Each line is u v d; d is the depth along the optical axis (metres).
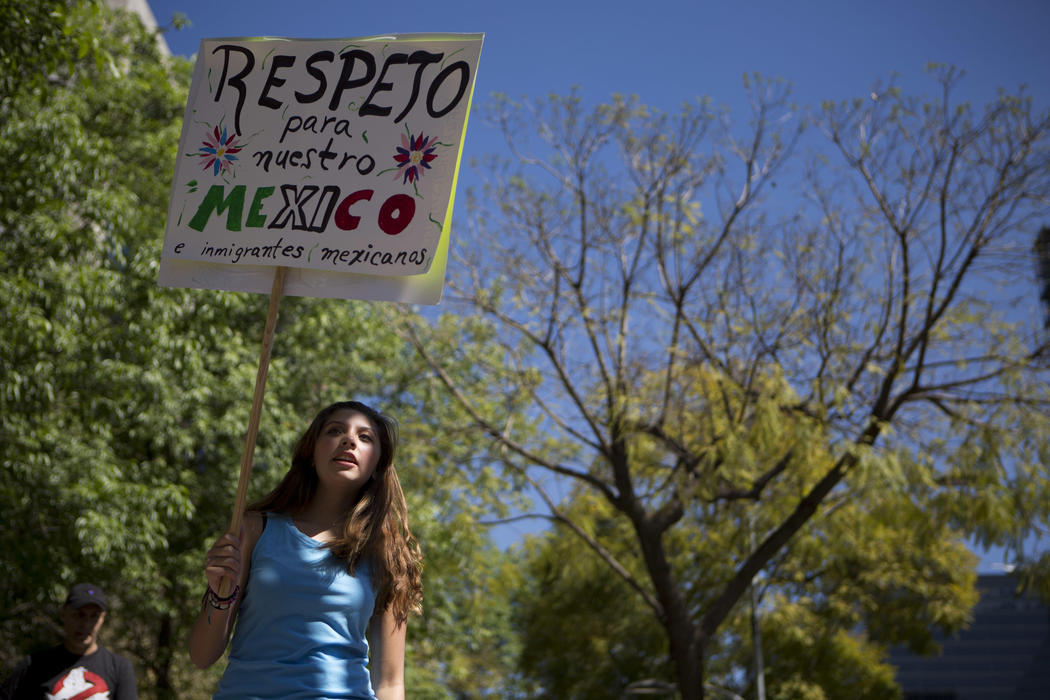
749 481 16.70
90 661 5.90
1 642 14.66
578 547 19.12
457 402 18.62
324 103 3.79
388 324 18.23
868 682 29.27
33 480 12.52
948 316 16.67
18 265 11.71
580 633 30.22
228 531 3.27
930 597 27.11
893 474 14.91
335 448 3.48
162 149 15.81
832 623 26.86
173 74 18.58
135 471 14.34
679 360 16.80
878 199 16.59
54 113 11.66
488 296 17.47
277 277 3.66
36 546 13.03
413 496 17.52
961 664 59.91
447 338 17.89
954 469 15.60
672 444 16.78
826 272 16.66
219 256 3.69
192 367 14.09
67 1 9.01
